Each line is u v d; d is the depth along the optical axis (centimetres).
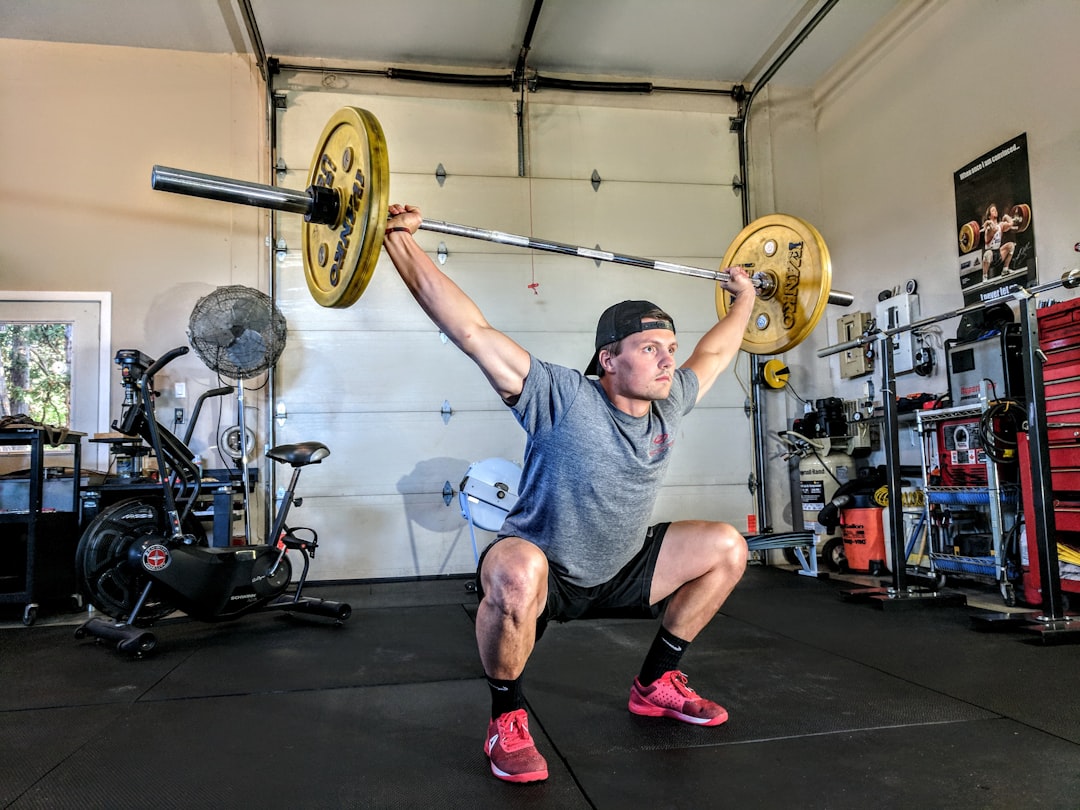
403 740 175
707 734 173
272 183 495
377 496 490
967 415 379
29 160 472
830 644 267
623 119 546
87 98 481
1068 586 319
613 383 157
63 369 465
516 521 163
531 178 529
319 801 140
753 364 543
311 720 193
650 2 466
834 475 505
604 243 532
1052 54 373
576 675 230
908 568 439
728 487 532
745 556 175
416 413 499
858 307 529
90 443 462
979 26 420
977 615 302
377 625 331
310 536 481
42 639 315
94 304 471
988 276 412
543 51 515
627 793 140
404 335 503
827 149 568
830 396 551
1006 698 198
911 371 466
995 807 131
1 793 148
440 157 520
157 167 146
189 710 205
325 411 490
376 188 143
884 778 145
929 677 220
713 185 555
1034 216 383
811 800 135
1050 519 283
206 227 486
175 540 301
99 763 164
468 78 522
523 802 138
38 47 480
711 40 509
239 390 406
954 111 438
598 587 171
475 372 508
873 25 501
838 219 554
